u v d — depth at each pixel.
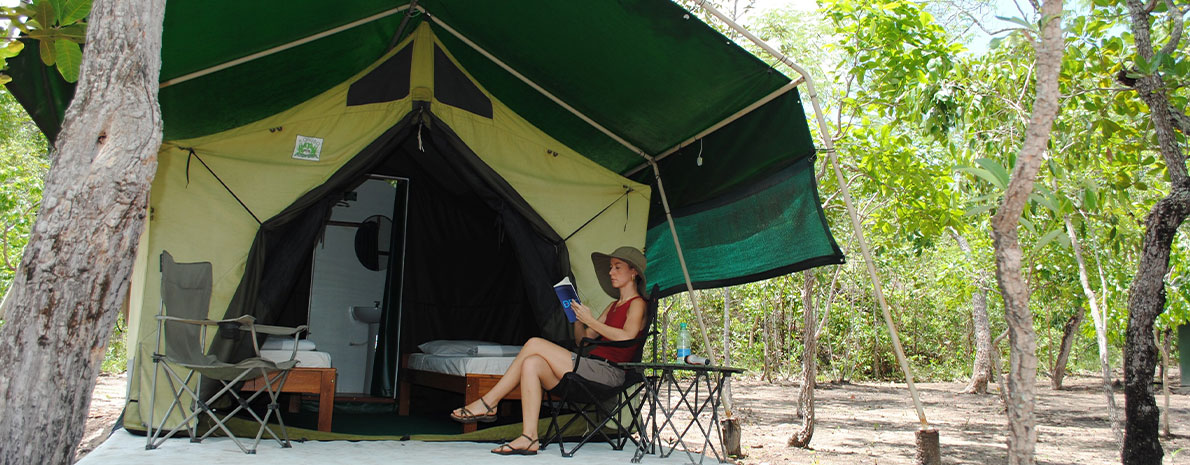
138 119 2.17
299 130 4.71
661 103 4.96
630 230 5.34
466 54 5.35
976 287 13.06
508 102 5.85
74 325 2.04
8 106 10.77
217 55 4.55
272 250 4.47
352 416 5.86
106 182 2.10
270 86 5.20
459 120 5.03
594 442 4.84
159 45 2.29
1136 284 4.60
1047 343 20.61
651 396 4.46
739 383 16.70
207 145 4.48
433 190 6.74
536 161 5.22
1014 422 2.43
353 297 6.84
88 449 6.21
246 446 3.98
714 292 18.22
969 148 6.42
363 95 4.89
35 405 1.99
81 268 2.05
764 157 4.89
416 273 6.63
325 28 4.69
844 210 8.95
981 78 6.40
